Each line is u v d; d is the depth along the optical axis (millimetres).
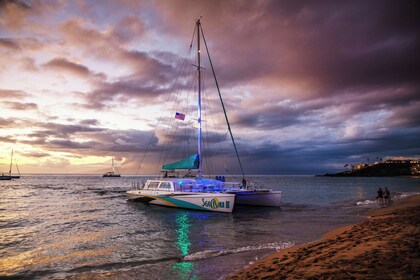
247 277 6844
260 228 15281
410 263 5781
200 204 20953
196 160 22469
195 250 10750
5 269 8734
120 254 10312
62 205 29047
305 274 6098
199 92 23984
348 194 45625
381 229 11609
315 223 16812
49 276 8094
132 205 26500
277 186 82000
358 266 6074
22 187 72625
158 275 7891
